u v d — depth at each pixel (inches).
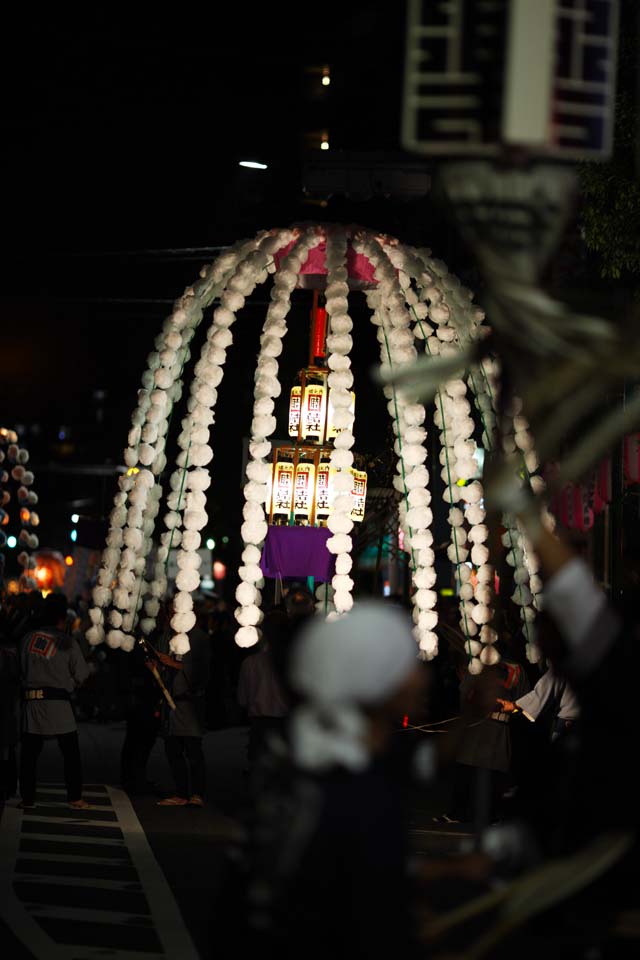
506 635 561.6
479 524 578.9
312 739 135.0
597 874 159.9
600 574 749.3
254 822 135.2
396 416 584.4
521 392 159.2
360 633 137.2
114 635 609.3
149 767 784.3
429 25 151.9
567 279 732.0
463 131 150.5
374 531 729.6
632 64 589.6
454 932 335.9
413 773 141.4
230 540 1446.9
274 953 130.8
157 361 614.2
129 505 658.8
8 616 754.8
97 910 374.9
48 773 727.1
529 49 146.9
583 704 171.2
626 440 600.7
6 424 1881.2
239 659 1082.7
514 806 192.4
